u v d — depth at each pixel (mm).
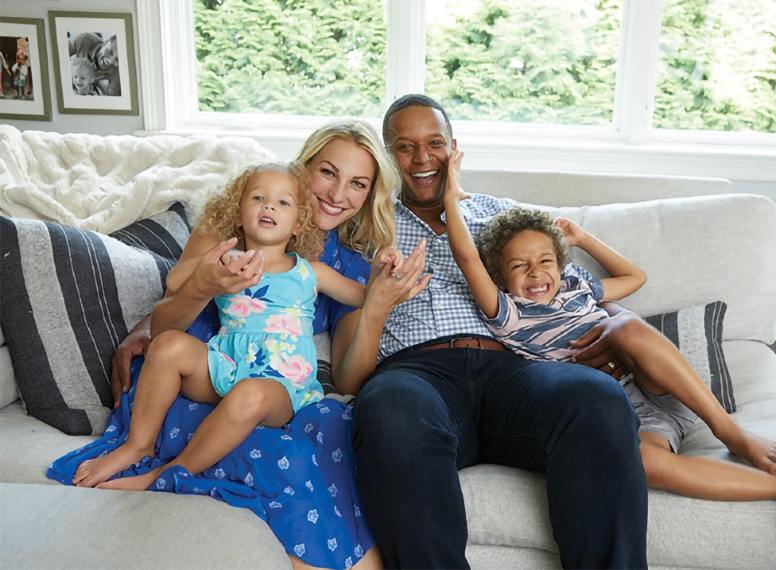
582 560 1295
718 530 1359
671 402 1658
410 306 1768
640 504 1282
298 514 1285
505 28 3102
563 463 1326
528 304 1696
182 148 2102
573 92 3156
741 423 1642
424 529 1253
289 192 1608
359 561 1327
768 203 2018
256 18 3158
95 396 1573
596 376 1392
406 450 1275
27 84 3154
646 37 3016
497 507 1399
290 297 1587
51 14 3068
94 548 1112
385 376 1449
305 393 1539
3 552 1086
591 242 1905
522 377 1531
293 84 3215
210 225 1626
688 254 1964
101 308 1605
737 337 1951
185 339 1452
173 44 3143
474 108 3191
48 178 2020
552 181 2213
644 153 3051
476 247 1840
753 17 3055
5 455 1402
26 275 1539
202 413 1456
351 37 3145
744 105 3141
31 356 1534
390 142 1907
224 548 1157
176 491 1314
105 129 3184
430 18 3107
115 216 1896
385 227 1815
